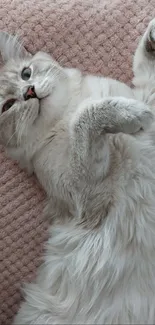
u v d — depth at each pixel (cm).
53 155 51
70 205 51
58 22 61
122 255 48
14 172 60
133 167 48
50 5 61
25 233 60
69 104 53
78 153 47
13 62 57
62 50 61
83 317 49
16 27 61
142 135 50
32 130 52
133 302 48
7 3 62
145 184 48
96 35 61
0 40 58
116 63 61
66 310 50
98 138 45
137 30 60
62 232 52
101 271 49
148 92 53
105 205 49
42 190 60
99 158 46
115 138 49
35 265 60
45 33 61
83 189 48
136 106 44
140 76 54
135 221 48
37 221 60
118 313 48
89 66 61
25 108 51
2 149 59
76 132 47
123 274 48
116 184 48
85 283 50
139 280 48
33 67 54
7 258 60
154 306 48
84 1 61
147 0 61
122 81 61
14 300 61
